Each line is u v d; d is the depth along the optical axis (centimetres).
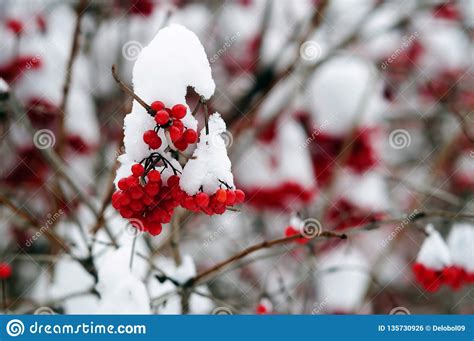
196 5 544
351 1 546
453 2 573
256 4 549
